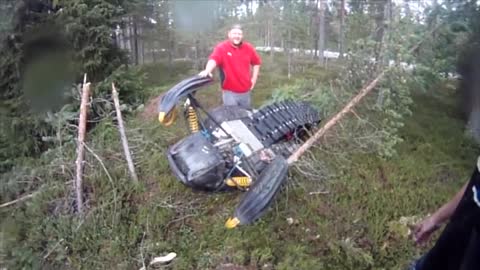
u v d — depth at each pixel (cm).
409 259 461
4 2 686
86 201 567
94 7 701
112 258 512
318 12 990
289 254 475
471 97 625
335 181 548
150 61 935
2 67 723
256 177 466
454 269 187
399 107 580
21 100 722
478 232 175
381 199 527
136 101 763
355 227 498
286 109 565
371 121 580
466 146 619
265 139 515
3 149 712
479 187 178
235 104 587
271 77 845
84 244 530
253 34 961
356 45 616
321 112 621
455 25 568
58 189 589
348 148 588
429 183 550
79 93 638
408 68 557
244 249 487
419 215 502
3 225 591
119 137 647
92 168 596
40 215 580
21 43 711
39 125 692
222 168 454
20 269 537
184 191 563
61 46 719
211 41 935
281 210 519
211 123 528
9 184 640
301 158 548
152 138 655
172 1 916
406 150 608
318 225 502
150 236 523
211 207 541
